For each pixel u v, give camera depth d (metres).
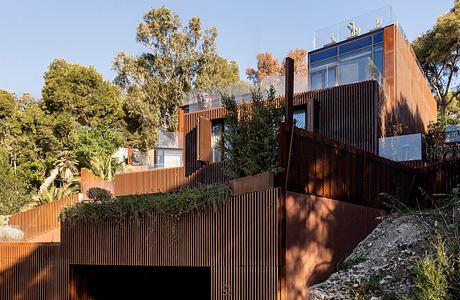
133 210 10.14
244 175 9.90
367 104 14.42
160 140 19.33
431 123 23.23
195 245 9.17
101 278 12.29
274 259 8.03
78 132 32.72
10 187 23.52
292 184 8.69
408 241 9.47
